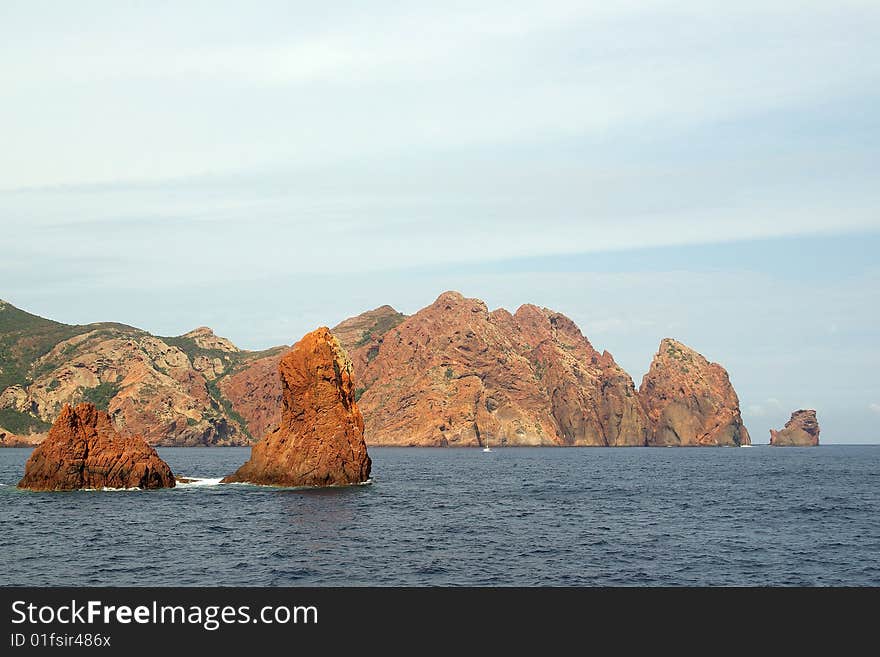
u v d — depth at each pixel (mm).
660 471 193750
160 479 109938
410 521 81438
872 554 64375
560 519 85312
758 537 72812
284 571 56219
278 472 113688
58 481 105125
